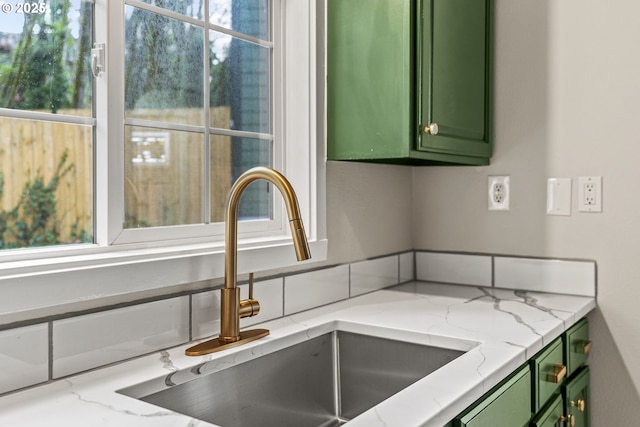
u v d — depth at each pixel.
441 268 2.09
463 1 1.74
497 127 1.97
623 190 1.76
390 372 1.39
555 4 1.85
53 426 0.82
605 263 1.79
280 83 1.65
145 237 1.28
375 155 1.58
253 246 1.44
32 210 1.23
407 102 1.51
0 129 1.18
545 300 1.75
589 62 1.81
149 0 1.31
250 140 1.58
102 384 1.00
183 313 1.25
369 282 1.88
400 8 1.52
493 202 1.99
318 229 1.62
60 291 1.00
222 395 1.16
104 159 1.19
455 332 1.34
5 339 0.95
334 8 1.64
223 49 1.50
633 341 1.76
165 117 1.35
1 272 0.96
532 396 1.32
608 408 1.80
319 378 1.43
